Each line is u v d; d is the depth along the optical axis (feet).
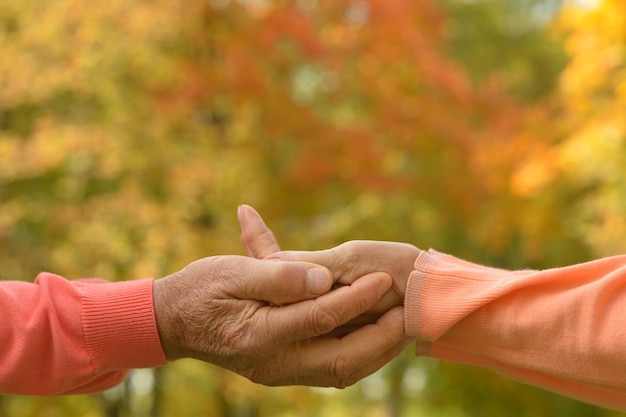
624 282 4.83
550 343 4.98
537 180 31.04
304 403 34.96
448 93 32.07
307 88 31.04
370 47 30.37
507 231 33.24
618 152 30.14
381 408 49.08
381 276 5.51
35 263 28.25
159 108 27.50
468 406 42.24
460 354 5.59
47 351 5.28
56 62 28.40
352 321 5.74
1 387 5.26
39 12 28.63
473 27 49.34
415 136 30.09
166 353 5.48
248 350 5.32
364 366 5.65
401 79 31.30
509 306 5.17
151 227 27.30
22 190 30.32
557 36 32.35
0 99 28.25
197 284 5.39
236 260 5.41
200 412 39.14
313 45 28.50
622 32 29.14
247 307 5.33
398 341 5.58
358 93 30.78
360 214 35.04
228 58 27.45
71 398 34.35
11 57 28.04
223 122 30.04
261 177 29.32
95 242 27.30
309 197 30.01
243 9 28.45
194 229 28.76
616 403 5.14
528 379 5.33
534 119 33.42
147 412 39.83
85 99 29.53
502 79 36.63
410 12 31.65
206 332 5.36
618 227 31.86
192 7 27.96
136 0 28.02
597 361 4.82
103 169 27.96
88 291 5.38
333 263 5.74
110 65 28.27
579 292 4.95
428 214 34.14
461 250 38.81
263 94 27.48
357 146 28.55
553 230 34.42
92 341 5.25
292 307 5.32
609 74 30.32
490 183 31.30
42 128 27.81
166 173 28.43
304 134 28.63
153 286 5.44
